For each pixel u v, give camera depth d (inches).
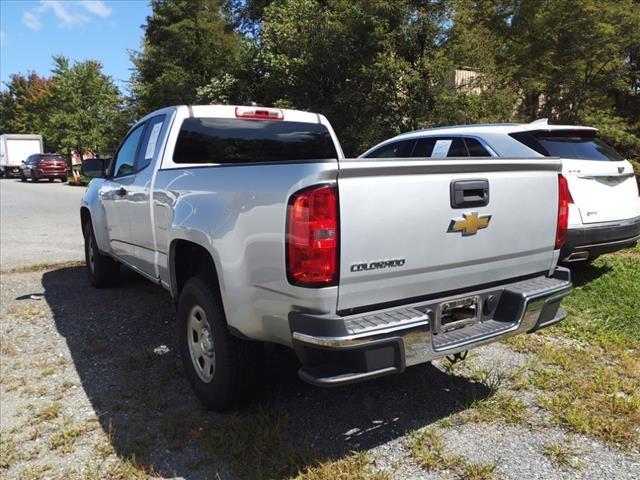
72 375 155.2
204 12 899.4
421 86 489.4
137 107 1000.9
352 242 96.7
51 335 188.1
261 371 124.8
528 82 526.3
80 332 190.1
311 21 579.8
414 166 102.0
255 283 107.4
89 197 236.4
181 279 146.9
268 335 109.7
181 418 128.4
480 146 229.1
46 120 1465.3
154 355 167.0
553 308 126.0
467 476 105.7
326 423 125.4
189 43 878.4
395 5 488.7
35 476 108.8
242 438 118.3
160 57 920.9
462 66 494.3
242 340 121.8
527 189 124.0
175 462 112.0
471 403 132.6
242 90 711.7
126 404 137.1
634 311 193.8
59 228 460.4
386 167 98.5
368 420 126.8
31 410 135.4
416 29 480.4
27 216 550.3
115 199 199.2
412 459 111.5
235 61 775.1
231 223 112.1
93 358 167.2
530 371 151.4
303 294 97.1
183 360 138.6
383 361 97.1
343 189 95.3
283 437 119.0
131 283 257.1
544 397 136.3
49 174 1205.1
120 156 212.1
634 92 609.0
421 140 258.8
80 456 115.2
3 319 206.4
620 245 219.3
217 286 125.7
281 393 139.3
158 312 209.9
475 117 482.6
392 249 101.5
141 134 192.9
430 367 154.5
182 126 169.9
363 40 537.6
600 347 167.3
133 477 107.7
